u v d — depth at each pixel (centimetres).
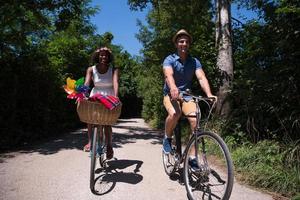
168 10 1503
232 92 1002
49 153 809
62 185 550
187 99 527
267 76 834
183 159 530
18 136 981
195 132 485
